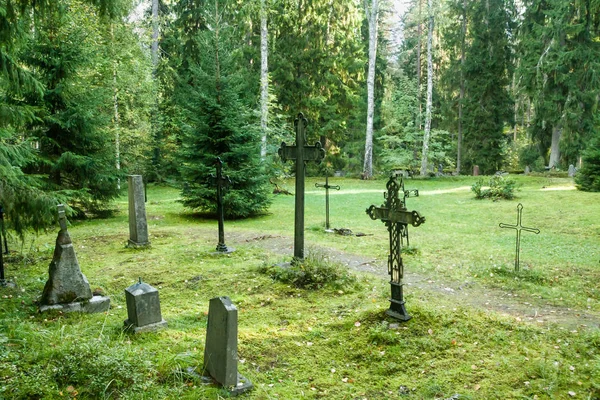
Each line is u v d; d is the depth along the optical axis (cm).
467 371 467
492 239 1274
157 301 567
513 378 450
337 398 422
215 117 1573
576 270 938
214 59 1574
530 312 680
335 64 3350
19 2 675
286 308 657
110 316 607
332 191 2512
